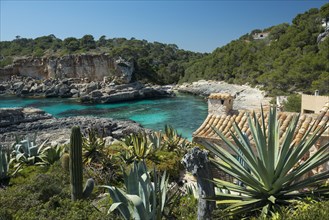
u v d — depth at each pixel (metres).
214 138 9.91
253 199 5.25
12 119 36.09
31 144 13.60
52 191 7.88
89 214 6.06
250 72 73.44
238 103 45.53
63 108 55.38
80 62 85.81
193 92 74.81
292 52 58.66
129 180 5.83
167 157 12.26
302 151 5.12
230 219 5.06
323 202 4.31
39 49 108.50
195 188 7.41
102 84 76.69
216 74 87.94
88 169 10.85
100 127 25.53
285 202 5.00
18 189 7.63
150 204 5.64
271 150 4.96
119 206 5.52
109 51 95.56
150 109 51.81
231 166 5.29
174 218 5.86
